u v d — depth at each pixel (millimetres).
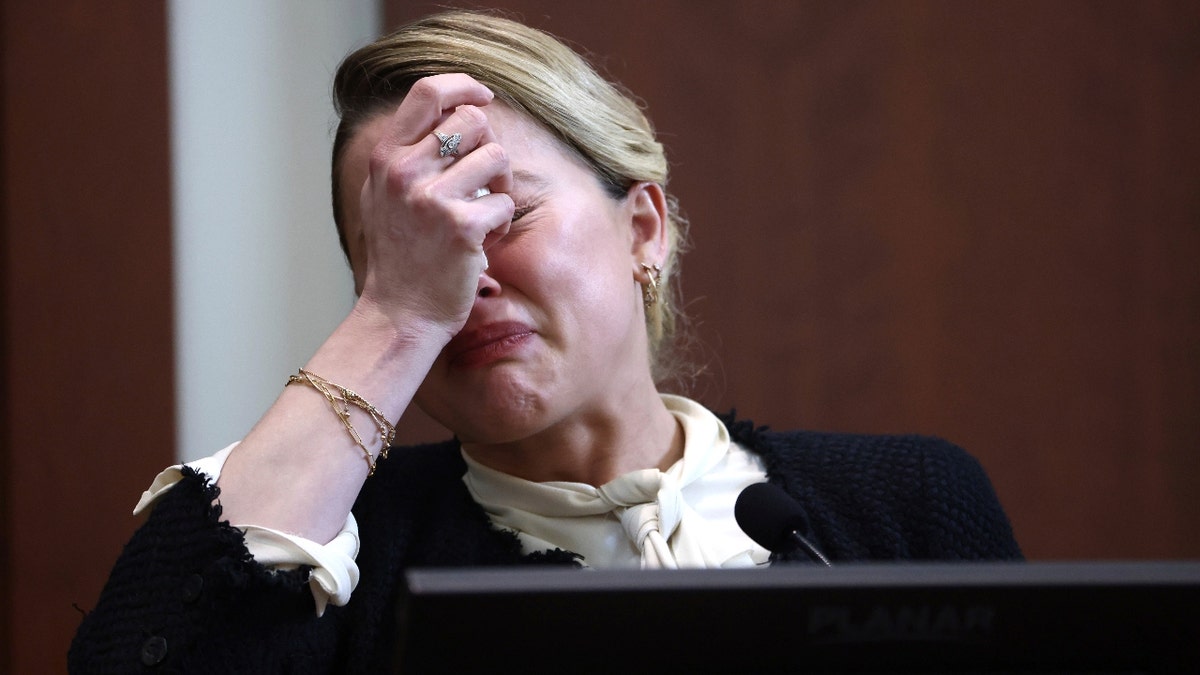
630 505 5602
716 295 11625
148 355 10438
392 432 5078
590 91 5840
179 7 10648
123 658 4609
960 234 11469
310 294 11445
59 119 10516
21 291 10547
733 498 5918
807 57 11664
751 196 11680
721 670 3098
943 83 11500
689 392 11523
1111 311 11375
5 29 10555
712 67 11688
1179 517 11328
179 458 10406
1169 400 11352
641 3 11648
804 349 11602
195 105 10750
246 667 4699
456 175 5027
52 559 10469
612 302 5453
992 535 6074
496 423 5289
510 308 5203
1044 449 11398
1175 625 3109
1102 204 11375
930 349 11484
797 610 3066
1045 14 11422
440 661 3021
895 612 3088
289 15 11234
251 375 11008
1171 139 11320
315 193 11422
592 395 5492
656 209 6059
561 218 5363
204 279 10773
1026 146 11422
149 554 4777
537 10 11586
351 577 4949
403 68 5586
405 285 5105
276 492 4867
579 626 3033
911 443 6344
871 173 11586
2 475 10555
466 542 5668
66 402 10484
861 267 11578
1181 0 11297
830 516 5906
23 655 10469
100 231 10477
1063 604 3098
